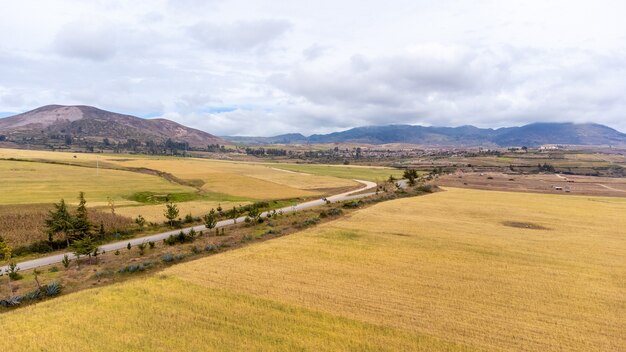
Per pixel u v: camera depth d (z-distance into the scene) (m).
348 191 120.38
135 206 80.38
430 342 23.23
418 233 53.53
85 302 28.34
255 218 68.50
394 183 140.62
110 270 39.50
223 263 38.28
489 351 22.34
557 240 51.72
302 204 93.31
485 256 42.50
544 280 34.94
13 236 51.50
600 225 64.19
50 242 51.16
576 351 22.58
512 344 23.23
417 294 30.94
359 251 43.38
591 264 40.50
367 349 22.28
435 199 92.94
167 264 41.44
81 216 54.44
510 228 59.59
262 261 39.09
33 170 122.56
